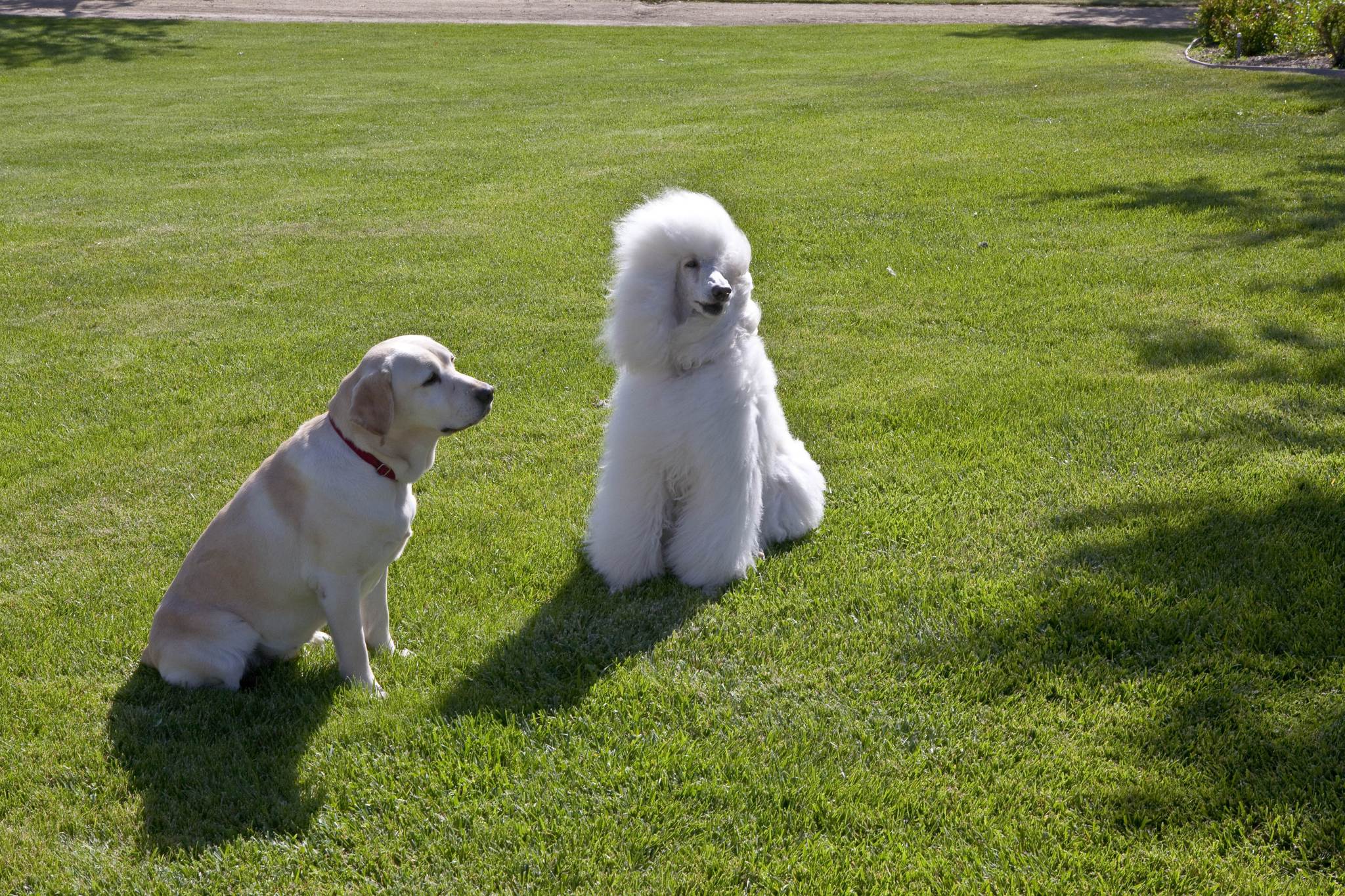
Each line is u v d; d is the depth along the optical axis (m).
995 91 17.67
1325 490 4.88
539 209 11.51
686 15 32.75
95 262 9.98
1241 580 4.23
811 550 4.79
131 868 3.02
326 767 3.40
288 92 20.64
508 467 5.79
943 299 8.17
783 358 7.13
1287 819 3.01
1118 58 20.59
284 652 3.98
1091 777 3.25
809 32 28.75
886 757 3.40
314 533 3.60
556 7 34.34
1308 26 18.72
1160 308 7.63
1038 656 3.87
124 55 25.59
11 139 16.27
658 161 13.62
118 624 4.32
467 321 8.12
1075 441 5.69
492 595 4.54
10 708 3.77
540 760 3.39
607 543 4.61
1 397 6.88
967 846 3.00
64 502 5.48
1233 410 5.85
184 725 3.62
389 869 3.00
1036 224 10.00
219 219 11.54
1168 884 2.83
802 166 12.95
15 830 3.17
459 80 21.84
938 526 4.91
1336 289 7.68
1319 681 3.60
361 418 3.42
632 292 4.20
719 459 4.33
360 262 9.81
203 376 7.16
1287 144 12.40
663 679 3.84
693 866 2.96
